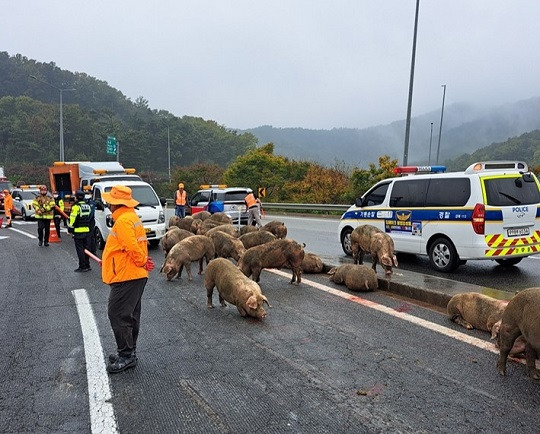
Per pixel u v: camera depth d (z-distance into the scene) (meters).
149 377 4.78
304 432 3.69
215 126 127.88
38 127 96.94
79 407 4.18
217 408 4.10
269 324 6.46
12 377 4.86
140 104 158.88
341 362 5.07
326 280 9.18
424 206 9.98
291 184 34.75
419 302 7.44
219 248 10.42
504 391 4.33
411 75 20.98
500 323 5.07
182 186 21.61
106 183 15.30
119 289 4.91
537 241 9.23
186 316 6.98
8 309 7.59
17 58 144.38
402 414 3.94
